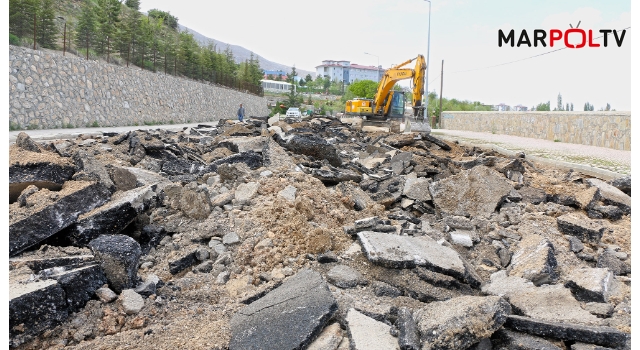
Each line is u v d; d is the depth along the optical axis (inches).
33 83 625.9
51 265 157.3
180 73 1338.6
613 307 169.6
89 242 179.0
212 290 171.3
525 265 206.4
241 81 1947.6
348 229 222.4
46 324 134.8
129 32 1040.2
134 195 207.3
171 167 351.3
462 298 152.6
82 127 733.9
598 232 246.1
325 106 2711.6
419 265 188.4
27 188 193.9
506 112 1061.8
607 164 500.7
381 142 589.0
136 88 948.0
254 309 150.7
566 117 800.3
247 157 329.1
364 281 181.8
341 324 148.2
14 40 644.1
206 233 209.3
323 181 320.5
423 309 151.2
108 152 364.2
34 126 620.4
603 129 696.4
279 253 194.4
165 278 183.5
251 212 231.1
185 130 663.1
